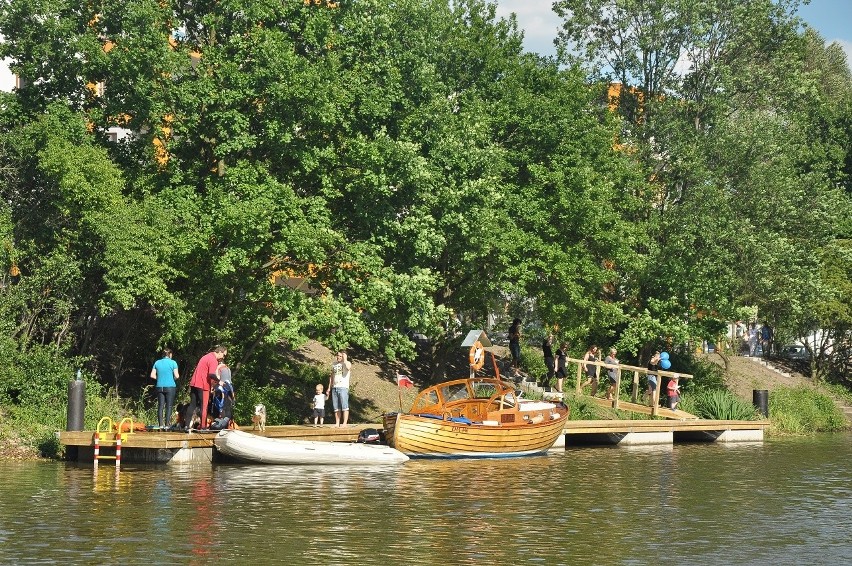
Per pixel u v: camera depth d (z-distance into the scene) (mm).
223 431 27562
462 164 35281
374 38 34344
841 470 30312
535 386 43656
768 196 49438
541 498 23547
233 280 31438
